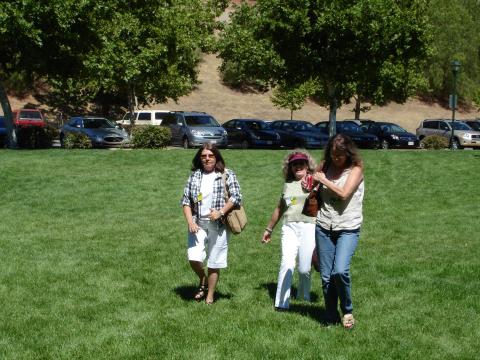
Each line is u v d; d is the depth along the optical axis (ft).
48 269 27.40
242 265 28.48
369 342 18.44
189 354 17.40
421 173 59.31
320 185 19.35
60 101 162.91
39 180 54.13
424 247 32.42
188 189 21.80
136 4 102.83
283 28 92.32
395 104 201.98
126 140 92.53
